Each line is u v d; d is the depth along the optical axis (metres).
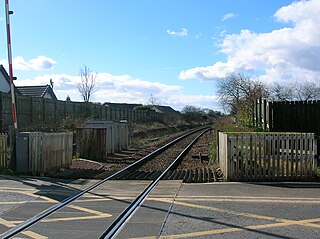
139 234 6.17
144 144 32.78
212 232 6.27
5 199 8.81
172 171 14.17
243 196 8.97
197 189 9.84
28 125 24.39
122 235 6.13
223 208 7.86
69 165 15.29
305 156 10.92
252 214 7.37
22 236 6.12
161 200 8.62
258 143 11.03
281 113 16.72
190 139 39.59
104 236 6.09
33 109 26.84
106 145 21.39
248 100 28.94
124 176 12.45
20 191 9.77
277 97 34.34
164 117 76.44
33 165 12.80
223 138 12.20
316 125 16.16
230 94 48.59
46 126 24.52
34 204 8.30
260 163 11.01
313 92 34.44
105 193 9.51
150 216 7.27
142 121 59.69
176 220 6.98
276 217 7.15
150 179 11.79
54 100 30.45
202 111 120.06
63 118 28.45
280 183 10.55
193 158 20.97
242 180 11.04
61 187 10.34
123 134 26.53
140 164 17.72
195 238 5.97
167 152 24.77
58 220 7.03
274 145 10.98
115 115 46.53
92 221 6.95
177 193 9.35
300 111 16.44
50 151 13.37
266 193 9.29
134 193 9.49
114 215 7.35
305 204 8.18
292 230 6.35
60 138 14.31
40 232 6.32
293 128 16.48
